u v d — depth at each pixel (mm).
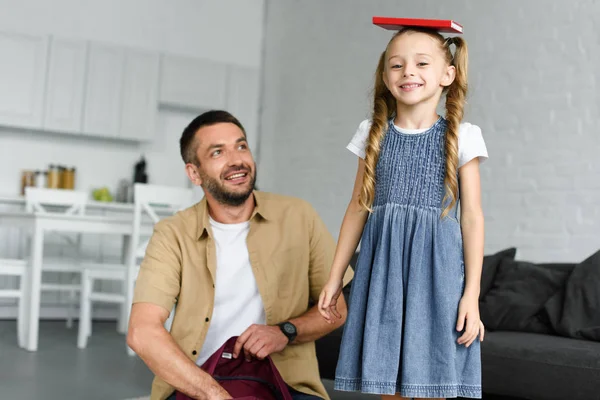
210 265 2033
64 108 6730
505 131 4852
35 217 4887
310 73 6945
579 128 4414
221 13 7664
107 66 6910
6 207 6465
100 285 6914
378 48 6125
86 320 5195
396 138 1736
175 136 7520
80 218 5016
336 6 6664
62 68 6734
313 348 2131
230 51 7691
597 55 4363
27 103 6602
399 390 1657
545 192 4570
